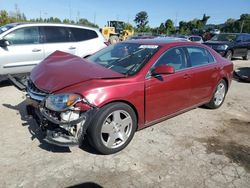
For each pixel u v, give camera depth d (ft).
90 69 11.67
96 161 10.80
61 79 10.86
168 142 12.74
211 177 10.15
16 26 22.04
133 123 11.87
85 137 11.00
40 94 10.80
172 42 14.30
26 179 9.50
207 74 15.72
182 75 13.78
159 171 10.36
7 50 21.30
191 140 13.10
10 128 13.44
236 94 22.85
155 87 12.32
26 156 10.92
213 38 51.34
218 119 16.25
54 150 11.44
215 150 12.23
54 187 9.16
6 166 10.18
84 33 26.30
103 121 10.61
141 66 12.24
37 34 23.02
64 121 9.96
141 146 12.19
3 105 16.84
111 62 13.37
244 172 10.59
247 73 29.71
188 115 16.58
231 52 47.19
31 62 22.71
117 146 11.46
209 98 16.80
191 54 15.01
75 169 10.20
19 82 14.82
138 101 11.73
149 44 13.97
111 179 9.73
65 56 14.08
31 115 12.17
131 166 10.58
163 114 13.42
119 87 10.93
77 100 9.88
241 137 13.83
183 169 10.56
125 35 110.42
